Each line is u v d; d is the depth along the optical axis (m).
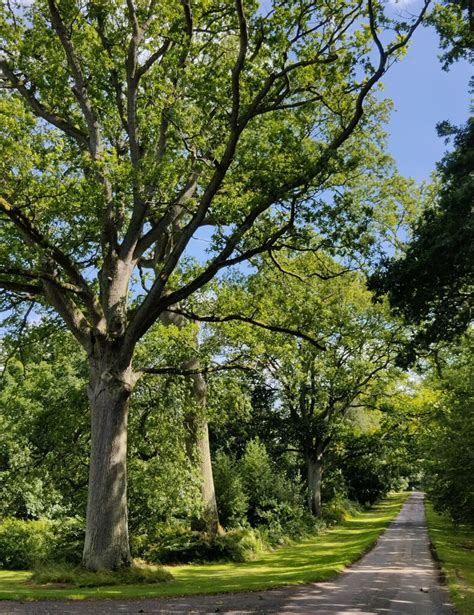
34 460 24.08
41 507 29.56
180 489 21.91
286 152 16.27
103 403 16.20
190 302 21.89
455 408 30.30
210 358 22.30
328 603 11.49
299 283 21.94
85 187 15.38
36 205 14.85
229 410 25.84
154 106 17.09
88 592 12.59
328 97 16.98
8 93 19.11
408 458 45.25
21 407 24.31
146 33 18.36
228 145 15.12
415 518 47.12
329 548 26.88
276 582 14.61
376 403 41.84
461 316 16.97
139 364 22.62
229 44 18.44
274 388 43.78
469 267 14.64
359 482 60.25
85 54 17.70
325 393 40.53
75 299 19.52
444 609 11.13
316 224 16.50
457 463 27.22
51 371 25.67
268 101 16.06
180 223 22.39
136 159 17.48
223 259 16.25
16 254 16.61
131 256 17.86
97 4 17.56
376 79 15.42
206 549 22.03
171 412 22.44
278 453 43.47
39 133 14.72
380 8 15.23
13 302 19.27
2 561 20.33
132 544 21.83
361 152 20.12
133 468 22.64
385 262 16.80
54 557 19.72
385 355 38.53
